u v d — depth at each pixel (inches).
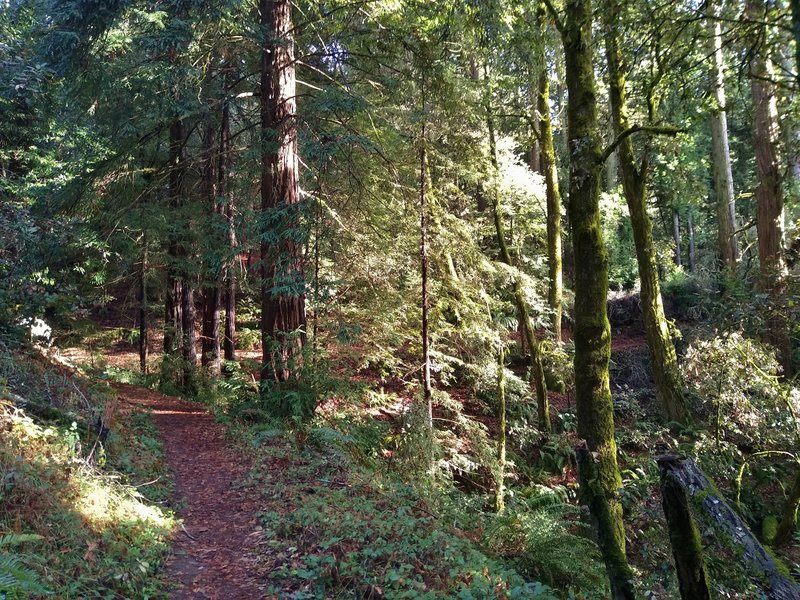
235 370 552.7
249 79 531.8
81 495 196.7
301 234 344.8
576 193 295.7
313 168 409.7
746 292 446.3
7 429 213.3
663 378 469.1
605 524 167.5
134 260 570.9
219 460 309.9
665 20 250.4
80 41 357.7
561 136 745.0
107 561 165.8
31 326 348.2
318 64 480.4
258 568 190.1
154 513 220.8
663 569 242.8
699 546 131.3
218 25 407.8
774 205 470.6
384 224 454.3
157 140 513.0
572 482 451.2
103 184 457.1
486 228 509.4
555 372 575.2
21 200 399.5
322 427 336.2
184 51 394.0
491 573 190.2
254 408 387.9
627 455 433.4
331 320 444.1
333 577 179.9
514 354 649.0
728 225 618.5
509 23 350.6
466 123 427.5
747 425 405.4
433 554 198.7
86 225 430.3
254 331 801.6
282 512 235.3
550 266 567.8
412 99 419.8
